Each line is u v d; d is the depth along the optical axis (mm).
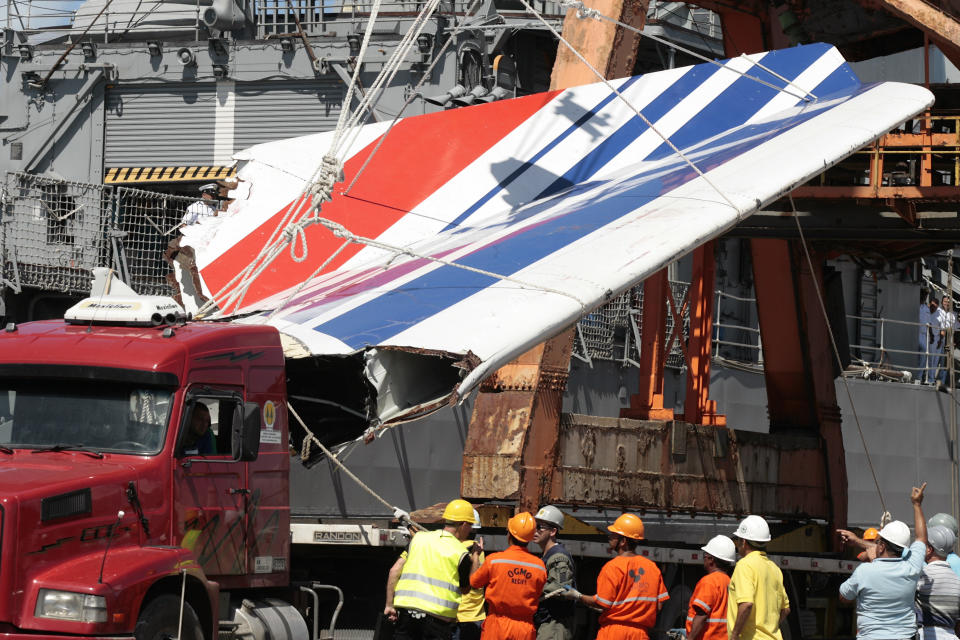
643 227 18469
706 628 17328
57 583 12906
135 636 13281
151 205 37250
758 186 19250
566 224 19875
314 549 20109
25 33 37938
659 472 27172
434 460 33469
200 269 23297
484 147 25359
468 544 18094
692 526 28922
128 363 14977
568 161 24750
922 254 34656
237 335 16328
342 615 20094
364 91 36812
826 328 34344
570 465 24984
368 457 32031
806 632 30422
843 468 33375
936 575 18281
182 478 15141
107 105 37844
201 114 37625
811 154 20297
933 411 46562
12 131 37500
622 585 17391
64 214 35594
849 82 25500
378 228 23875
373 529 19719
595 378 39062
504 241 19797
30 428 14961
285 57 37312
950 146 26938
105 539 13867
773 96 25562
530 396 24250
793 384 33906
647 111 25688
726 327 45031
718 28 46156
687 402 30906
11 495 12883
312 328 17422
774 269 34094
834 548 32656
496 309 16344
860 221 29391
